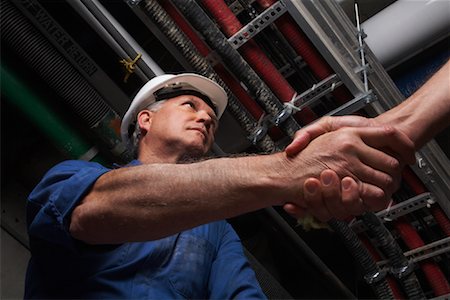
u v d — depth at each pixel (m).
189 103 1.67
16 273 2.17
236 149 2.34
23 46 1.90
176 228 0.88
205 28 1.96
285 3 1.93
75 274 1.11
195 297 1.19
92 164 1.21
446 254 2.56
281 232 2.76
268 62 2.10
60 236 1.04
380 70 2.28
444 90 0.88
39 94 2.12
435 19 2.27
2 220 2.17
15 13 1.88
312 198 0.83
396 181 0.87
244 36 2.01
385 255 2.69
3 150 2.21
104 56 2.29
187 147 1.53
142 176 0.89
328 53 1.99
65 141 2.13
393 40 2.36
